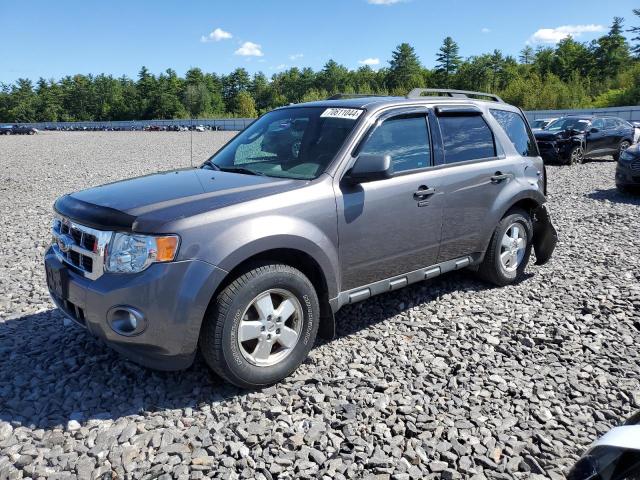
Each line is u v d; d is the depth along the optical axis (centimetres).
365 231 399
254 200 347
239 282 332
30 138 5228
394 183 419
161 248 312
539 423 323
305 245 359
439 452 295
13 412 325
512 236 549
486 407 337
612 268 611
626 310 491
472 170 484
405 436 309
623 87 7250
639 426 192
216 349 329
